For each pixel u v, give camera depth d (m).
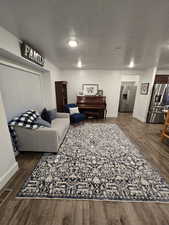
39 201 1.25
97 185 1.46
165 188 1.43
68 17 1.29
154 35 1.72
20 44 1.89
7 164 1.52
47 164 1.86
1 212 1.14
